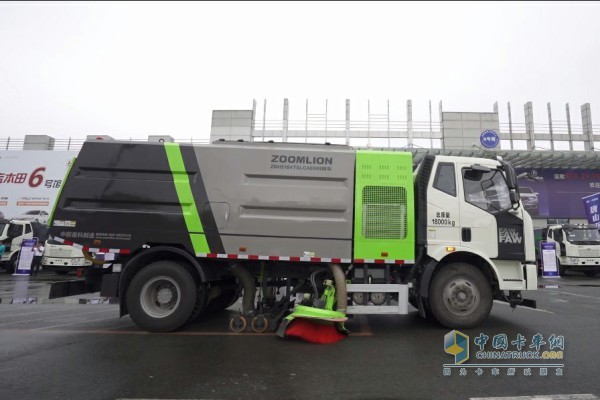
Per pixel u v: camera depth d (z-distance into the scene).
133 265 5.81
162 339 5.35
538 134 26.12
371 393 3.47
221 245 5.71
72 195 5.85
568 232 16.70
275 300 6.12
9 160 22.81
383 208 5.76
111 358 4.46
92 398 3.33
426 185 5.91
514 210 5.96
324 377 3.87
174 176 5.86
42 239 17.28
